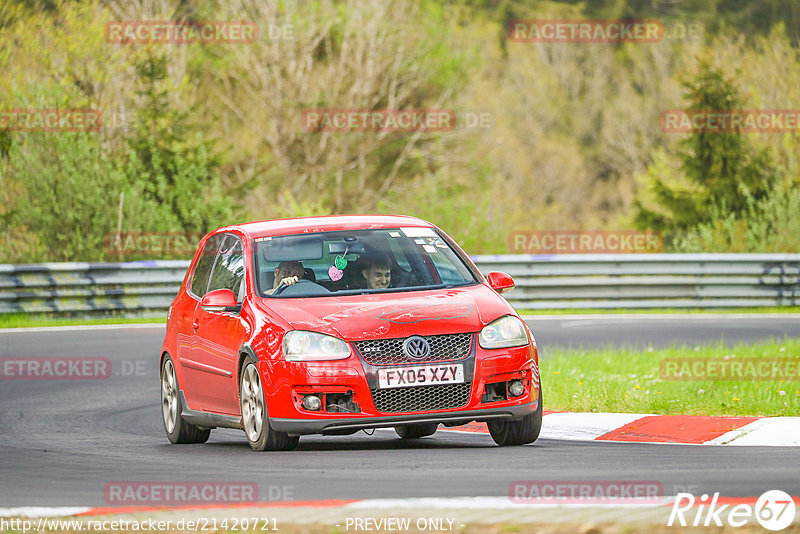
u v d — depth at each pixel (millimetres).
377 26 155000
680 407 38312
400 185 157625
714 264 87938
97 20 130500
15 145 102750
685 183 151500
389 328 29812
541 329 72625
